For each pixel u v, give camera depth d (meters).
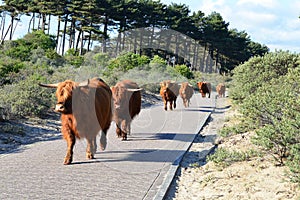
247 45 54.59
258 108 7.83
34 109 14.73
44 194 6.25
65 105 7.80
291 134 6.25
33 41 42.00
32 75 22.33
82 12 47.72
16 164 8.26
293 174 6.12
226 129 10.55
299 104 6.57
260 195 5.94
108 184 6.91
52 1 52.38
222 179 7.11
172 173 7.73
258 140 7.12
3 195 6.18
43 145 10.55
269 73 13.02
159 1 45.81
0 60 24.33
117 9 44.56
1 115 12.90
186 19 41.03
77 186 6.74
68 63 33.94
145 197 6.24
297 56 13.48
